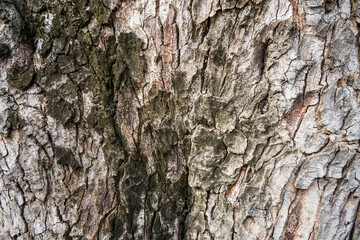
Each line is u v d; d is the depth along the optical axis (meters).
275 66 0.40
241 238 0.44
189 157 0.45
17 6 0.43
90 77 0.44
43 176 0.46
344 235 0.43
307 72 0.40
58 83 0.44
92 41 0.43
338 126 0.41
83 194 0.47
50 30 0.43
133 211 0.47
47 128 0.45
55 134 0.45
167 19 0.42
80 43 0.44
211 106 0.42
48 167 0.46
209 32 0.42
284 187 0.42
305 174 0.42
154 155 0.46
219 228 0.45
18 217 0.47
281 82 0.40
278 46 0.40
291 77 0.40
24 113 0.45
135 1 0.43
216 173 0.44
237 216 0.44
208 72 0.43
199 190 0.45
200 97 0.43
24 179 0.46
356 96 0.41
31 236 0.48
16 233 0.48
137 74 0.44
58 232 0.47
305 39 0.39
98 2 0.43
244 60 0.41
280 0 0.39
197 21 0.42
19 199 0.47
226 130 0.43
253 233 0.44
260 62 0.41
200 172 0.44
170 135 0.45
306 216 0.43
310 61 0.40
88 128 0.45
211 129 0.43
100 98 0.45
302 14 0.39
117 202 0.47
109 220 0.47
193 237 0.47
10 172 0.46
